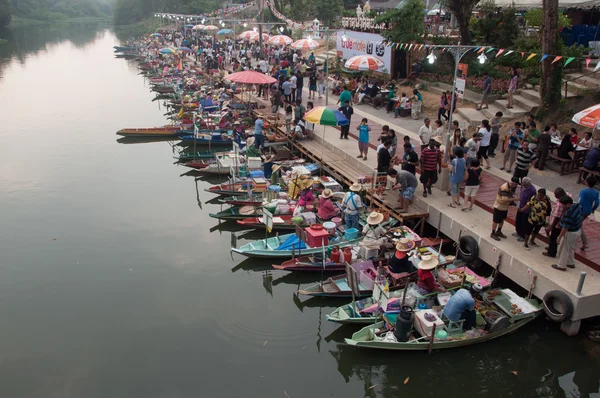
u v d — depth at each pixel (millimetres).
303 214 16531
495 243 13172
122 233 17750
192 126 29266
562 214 11781
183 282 14609
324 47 47406
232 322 12703
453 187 15102
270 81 25344
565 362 11125
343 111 22719
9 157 26109
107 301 13656
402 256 12852
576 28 27812
